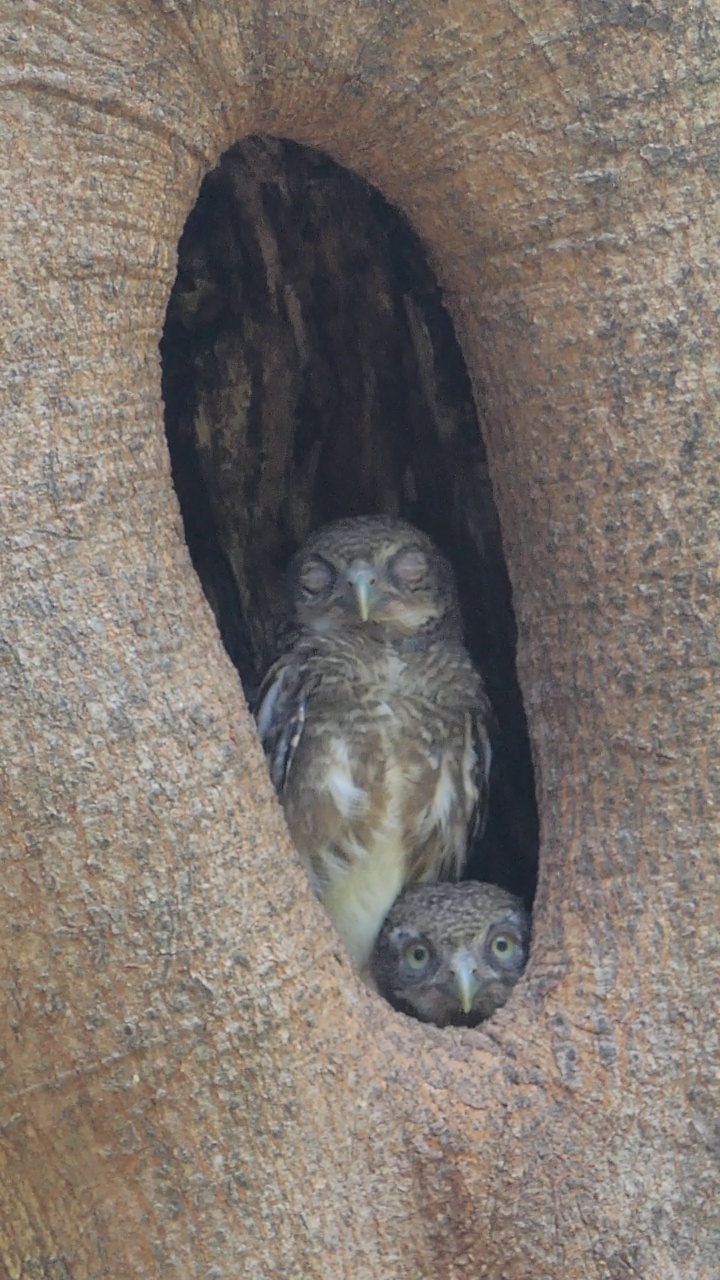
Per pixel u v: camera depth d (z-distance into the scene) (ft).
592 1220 13.38
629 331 13.93
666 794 14.17
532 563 14.98
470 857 22.16
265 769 13.23
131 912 12.06
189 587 13.02
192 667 12.68
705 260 13.82
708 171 13.75
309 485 22.26
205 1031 12.28
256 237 20.10
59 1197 12.41
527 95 13.85
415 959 19.52
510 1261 13.30
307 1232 12.57
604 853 14.39
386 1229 12.89
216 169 19.42
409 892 20.18
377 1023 13.46
